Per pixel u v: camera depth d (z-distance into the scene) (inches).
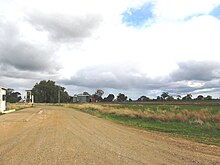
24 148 459.2
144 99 6077.8
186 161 374.9
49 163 347.6
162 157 398.9
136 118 1333.7
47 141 540.7
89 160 368.5
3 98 1833.2
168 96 5812.0
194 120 1106.1
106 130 776.9
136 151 445.1
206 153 450.9
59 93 6131.9
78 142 530.6
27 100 4382.4
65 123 977.5
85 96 6053.2
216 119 1135.0
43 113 1656.0
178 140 621.6
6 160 364.8
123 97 6712.6
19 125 895.7
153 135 706.2
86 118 1282.0
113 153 422.3
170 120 1173.1
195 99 5393.7
